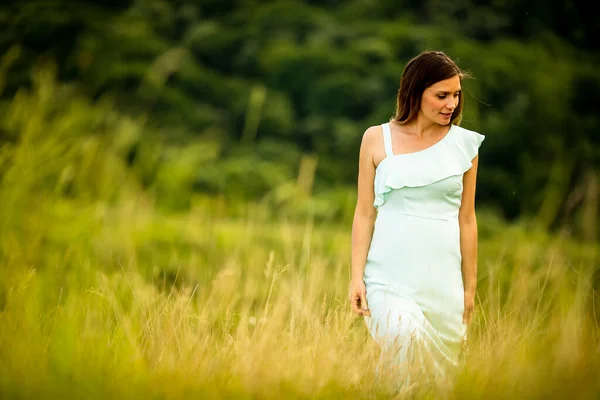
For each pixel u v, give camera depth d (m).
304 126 33.06
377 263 5.43
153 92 30.59
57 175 12.08
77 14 33.25
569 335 5.33
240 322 5.64
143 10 36.72
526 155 30.64
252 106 31.17
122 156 16.67
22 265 7.89
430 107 5.28
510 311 5.97
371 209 5.59
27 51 30.34
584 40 36.25
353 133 31.75
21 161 11.20
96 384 4.35
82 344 5.09
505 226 24.20
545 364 5.00
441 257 5.36
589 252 7.60
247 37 36.28
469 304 5.57
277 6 37.22
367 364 5.15
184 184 18.97
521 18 37.38
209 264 10.36
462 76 5.33
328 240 12.65
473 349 5.55
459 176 5.38
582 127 32.56
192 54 35.81
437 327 5.38
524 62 33.78
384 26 35.91
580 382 4.71
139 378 4.59
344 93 33.09
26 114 12.61
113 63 31.55
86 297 6.15
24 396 4.22
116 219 12.85
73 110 14.77
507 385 4.73
